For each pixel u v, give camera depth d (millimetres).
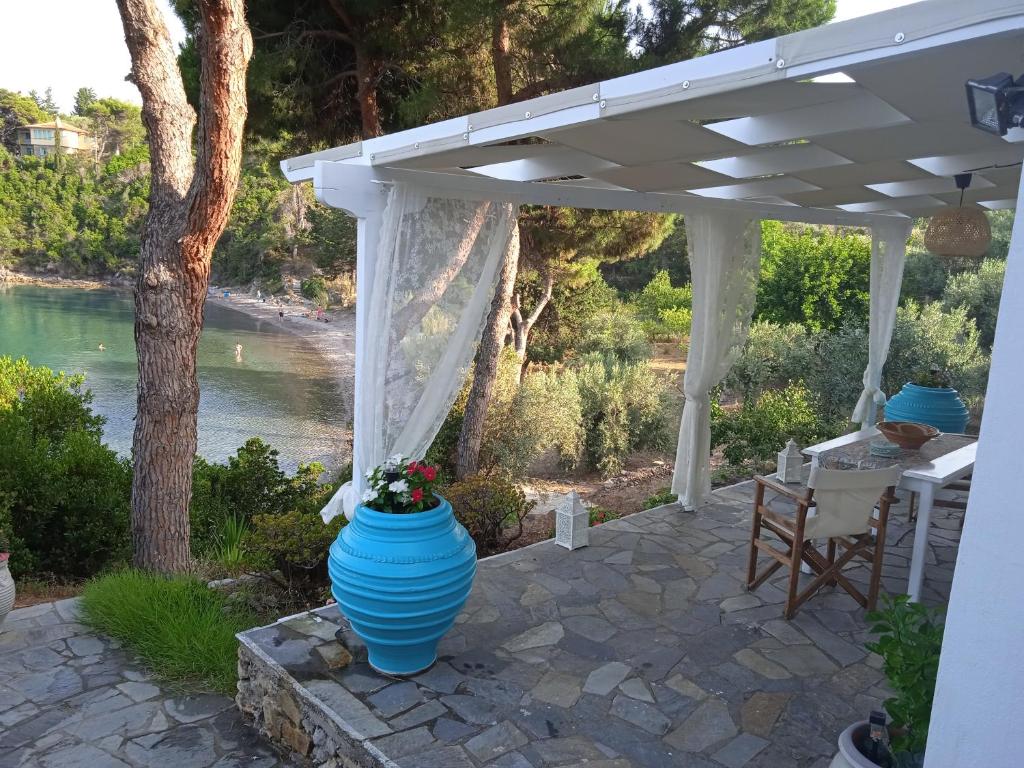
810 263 15344
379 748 2684
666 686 3172
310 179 3826
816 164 3344
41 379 9086
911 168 3361
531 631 3650
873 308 6609
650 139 2730
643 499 8359
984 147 2820
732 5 7617
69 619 4520
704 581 4285
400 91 8367
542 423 10656
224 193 4852
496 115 2684
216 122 4598
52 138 56562
